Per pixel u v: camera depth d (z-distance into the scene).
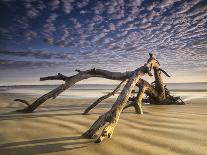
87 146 3.18
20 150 3.08
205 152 2.91
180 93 15.38
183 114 5.51
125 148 3.07
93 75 6.44
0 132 3.91
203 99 10.73
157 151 2.95
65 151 3.02
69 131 3.95
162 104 7.93
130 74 5.95
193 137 3.51
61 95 13.48
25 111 6.08
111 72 6.40
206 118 4.93
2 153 2.98
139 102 5.92
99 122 3.65
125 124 4.41
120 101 4.07
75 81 6.27
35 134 3.78
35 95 13.02
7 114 5.71
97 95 13.51
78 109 6.70
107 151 2.98
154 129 4.00
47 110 6.46
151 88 7.18
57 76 6.34
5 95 12.98
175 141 3.33
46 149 3.10
